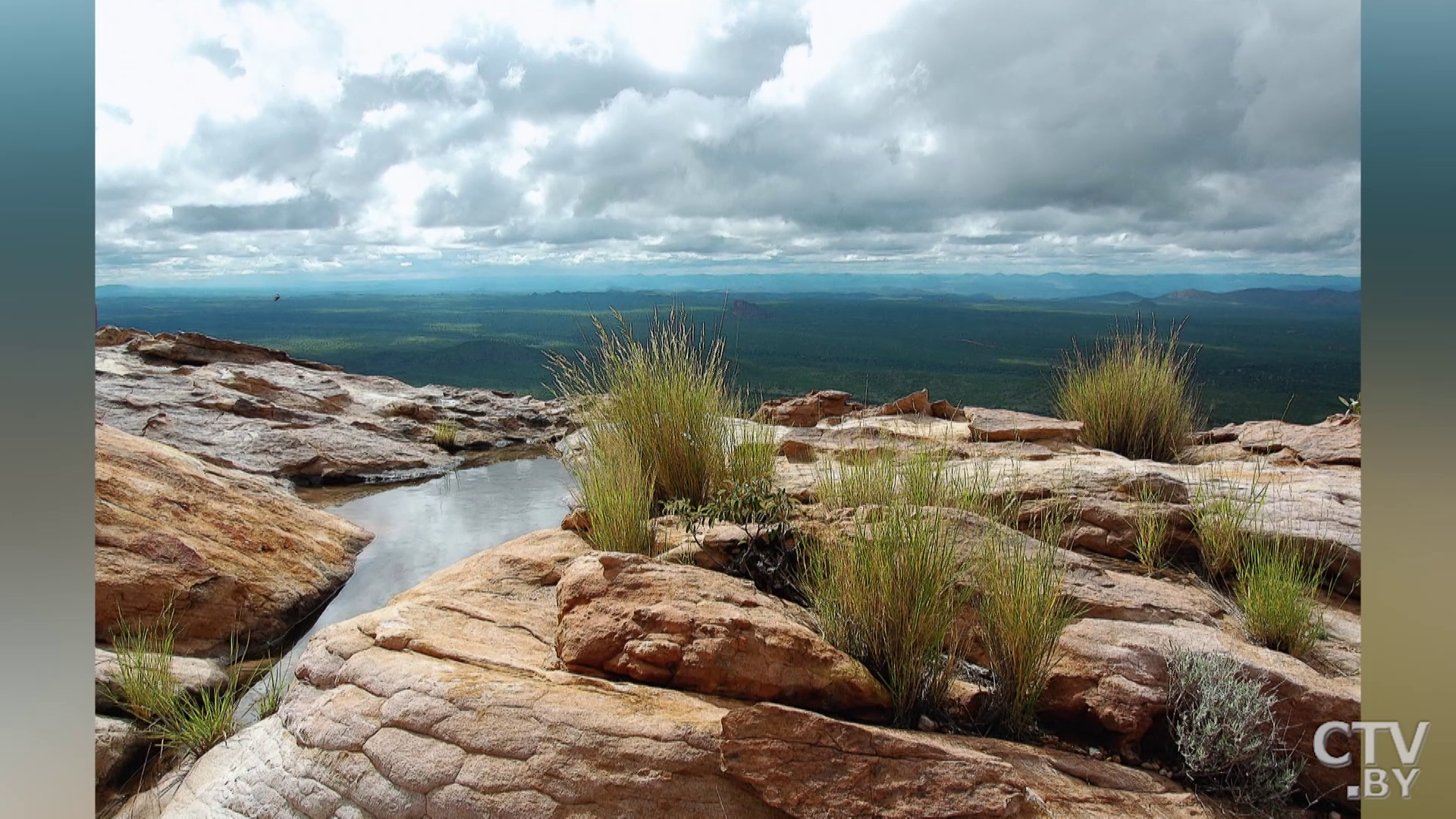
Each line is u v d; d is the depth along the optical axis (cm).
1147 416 664
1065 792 256
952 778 237
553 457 960
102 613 398
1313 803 274
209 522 482
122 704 340
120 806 294
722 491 442
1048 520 443
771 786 233
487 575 402
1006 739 294
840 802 230
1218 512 426
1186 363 693
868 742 243
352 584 514
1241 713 273
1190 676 295
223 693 373
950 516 379
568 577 337
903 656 298
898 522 319
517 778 243
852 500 416
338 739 271
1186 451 654
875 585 311
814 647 294
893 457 434
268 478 745
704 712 268
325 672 312
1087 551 434
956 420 775
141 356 1108
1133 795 263
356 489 771
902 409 815
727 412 568
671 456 517
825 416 838
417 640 313
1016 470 471
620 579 325
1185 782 279
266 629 443
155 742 330
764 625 296
